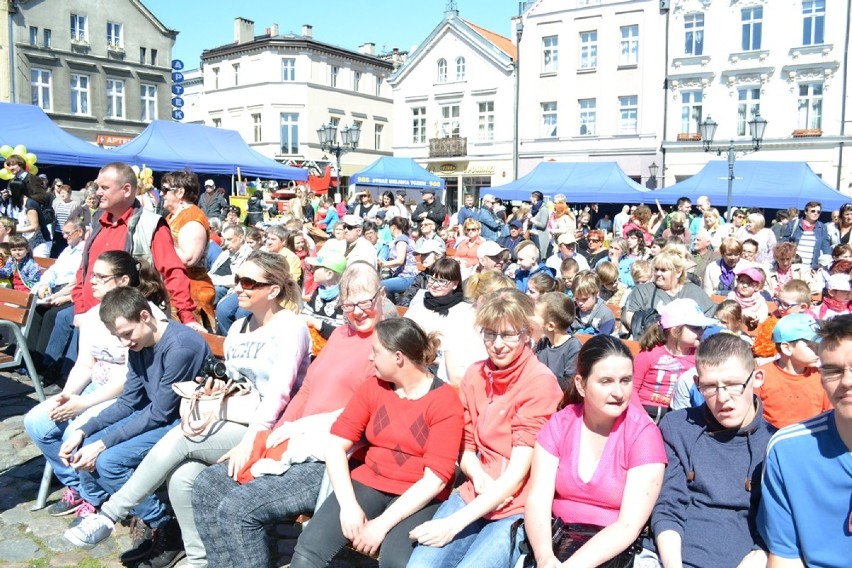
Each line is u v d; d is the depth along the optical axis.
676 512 2.86
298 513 3.30
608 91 33.91
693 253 9.63
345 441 3.23
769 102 30.42
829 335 2.26
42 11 35.03
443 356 4.53
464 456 3.20
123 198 4.98
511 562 2.95
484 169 38.31
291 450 3.40
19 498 4.45
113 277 4.31
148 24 39.31
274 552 3.88
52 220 11.65
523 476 3.06
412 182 27.64
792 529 2.43
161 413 3.78
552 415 3.04
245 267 3.71
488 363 3.33
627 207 18.56
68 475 4.19
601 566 2.69
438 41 39.50
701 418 2.97
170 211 6.12
